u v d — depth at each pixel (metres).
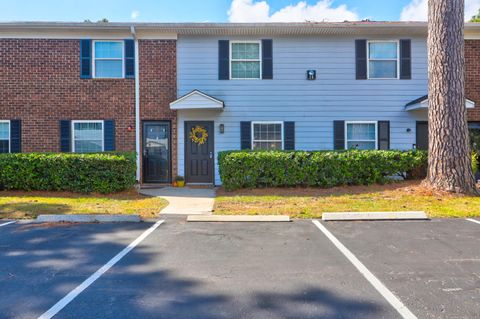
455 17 8.59
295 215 6.89
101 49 12.12
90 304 3.22
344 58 12.18
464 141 8.52
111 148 12.05
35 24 11.56
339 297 3.32
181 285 3.64
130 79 12.08
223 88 12.16
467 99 11.38
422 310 3.05
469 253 4.57
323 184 9.72
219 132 12.17
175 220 6.73
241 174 9.76
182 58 12.14
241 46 12.28
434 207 7.21
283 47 12.20
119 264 4.28
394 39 12.16
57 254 4.66
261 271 4.02
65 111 11.98
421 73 12.15
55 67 11.97
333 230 5.85
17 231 5.90
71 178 9.70
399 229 5.85
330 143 12.17
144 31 11.98
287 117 12.19
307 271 4.01
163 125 12.27
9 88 11.90
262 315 2.99
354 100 12.17
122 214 7.00
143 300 3.29
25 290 3.52
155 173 12.29
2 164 9.70
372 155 9.75
